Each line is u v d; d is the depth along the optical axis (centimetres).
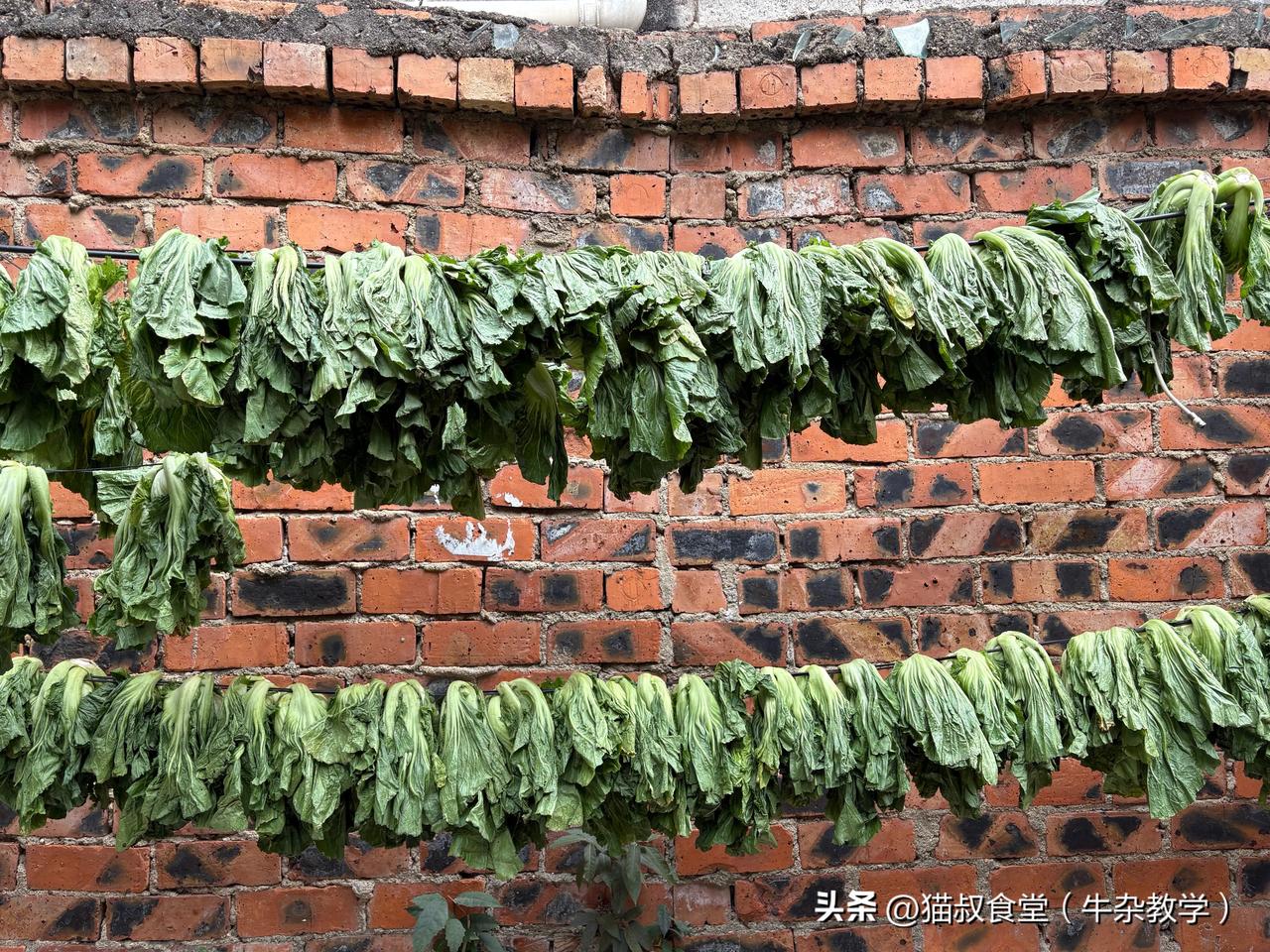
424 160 216
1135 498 218
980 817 210
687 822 149
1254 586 215
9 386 119
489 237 216
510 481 212
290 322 119
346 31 211
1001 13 233
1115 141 224
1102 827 210
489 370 123
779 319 131
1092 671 154
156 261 118
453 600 207
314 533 207
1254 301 143
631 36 224
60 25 204
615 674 207
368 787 142
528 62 215
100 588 145
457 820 142
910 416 219
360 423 124
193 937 197
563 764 147
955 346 135
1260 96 222
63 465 140
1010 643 159
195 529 140
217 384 117
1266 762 154
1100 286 141
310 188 212
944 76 218
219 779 145
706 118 219
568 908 202
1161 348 147
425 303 122
